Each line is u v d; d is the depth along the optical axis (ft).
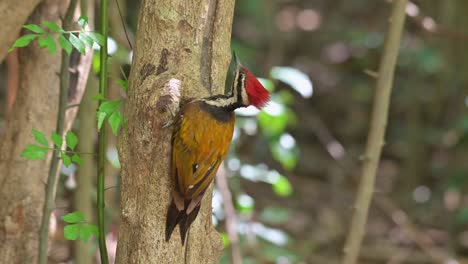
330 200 65.57
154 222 23.95
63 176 41.57
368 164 33.71
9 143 30.32
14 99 30.76
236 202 42.63
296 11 80.89
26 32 29.91
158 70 24.32
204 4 24.66
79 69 31.17
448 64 65.36
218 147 24.25
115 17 40.37
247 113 40.19
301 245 56.95
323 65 77.20
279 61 71.67
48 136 30.32
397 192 66.64
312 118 72.74
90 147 36.83
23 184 30.17
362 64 75.87
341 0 80.43
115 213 42.34
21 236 30.25
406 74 71.92
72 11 27.48
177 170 23.63
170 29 24.41
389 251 56.13
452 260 50.83
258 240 46.24
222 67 25.29
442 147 65.41
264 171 43.14
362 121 74.13
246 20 76.64
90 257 37.09
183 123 23.57
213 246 25.17
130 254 24.25
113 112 22.99
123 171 24.25
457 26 64.59
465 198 61.26
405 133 71.56
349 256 34.19
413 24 72.08
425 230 61.16
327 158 70.74
